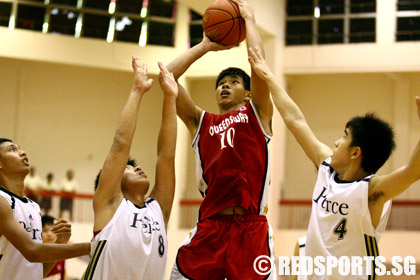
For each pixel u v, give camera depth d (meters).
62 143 18.55
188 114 4.95
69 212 16.66
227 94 4.90
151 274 4.39
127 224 4.32
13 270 4.87
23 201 5.09
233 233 4.40
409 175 3.52
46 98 18.61
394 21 16.58
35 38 16.97
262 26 15.88
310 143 4.23
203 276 4.35
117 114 18.86
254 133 4.63
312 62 16.89
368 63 16.56
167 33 17.47
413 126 17.58
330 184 3.91
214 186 4.51
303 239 4.63
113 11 17.45
